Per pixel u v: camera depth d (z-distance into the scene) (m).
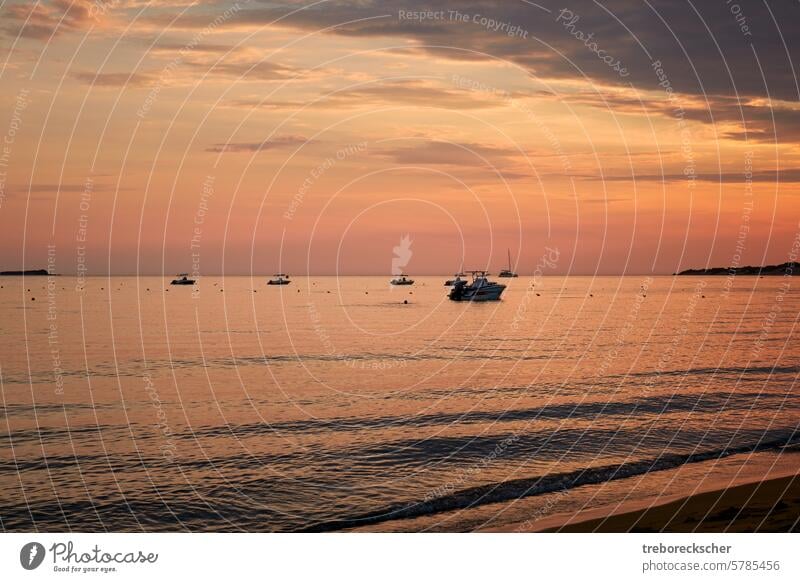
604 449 25.23
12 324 85.62
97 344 64.31
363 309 119.75
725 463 22.47
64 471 23.45
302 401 36.72
